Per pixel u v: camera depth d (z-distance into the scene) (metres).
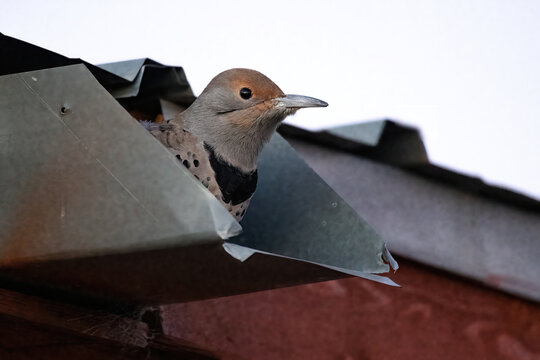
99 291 5.17
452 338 7.48
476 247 7.80
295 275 4.79
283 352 6.73
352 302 7.20
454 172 7.88
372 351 7.12
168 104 6.86
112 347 5.78
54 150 4.64
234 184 6.58
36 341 5.54
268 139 6.71
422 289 7.56
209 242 4.29
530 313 7.84
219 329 6.41
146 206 4.41
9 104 4.75
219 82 6.73
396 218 7.61
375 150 7.84
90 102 4.64
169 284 4.99
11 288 5.16
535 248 8.00
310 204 6.17
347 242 5.85
